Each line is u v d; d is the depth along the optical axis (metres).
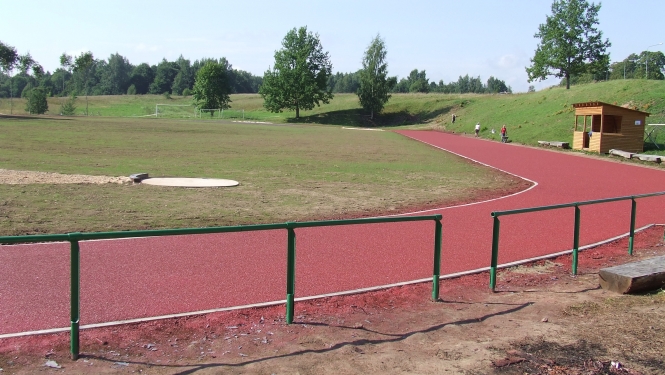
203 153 29.61
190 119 82.00
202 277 8.20
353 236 11.45
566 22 60.59
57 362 5.31
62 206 13.01
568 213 15.12
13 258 8.79
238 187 17.70
